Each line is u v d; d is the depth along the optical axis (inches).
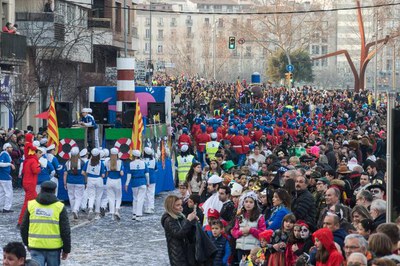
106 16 3019.2
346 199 805.2
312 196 732.0
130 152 1245.1
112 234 1096.8
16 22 2287.2
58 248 700.0
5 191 1279.5
